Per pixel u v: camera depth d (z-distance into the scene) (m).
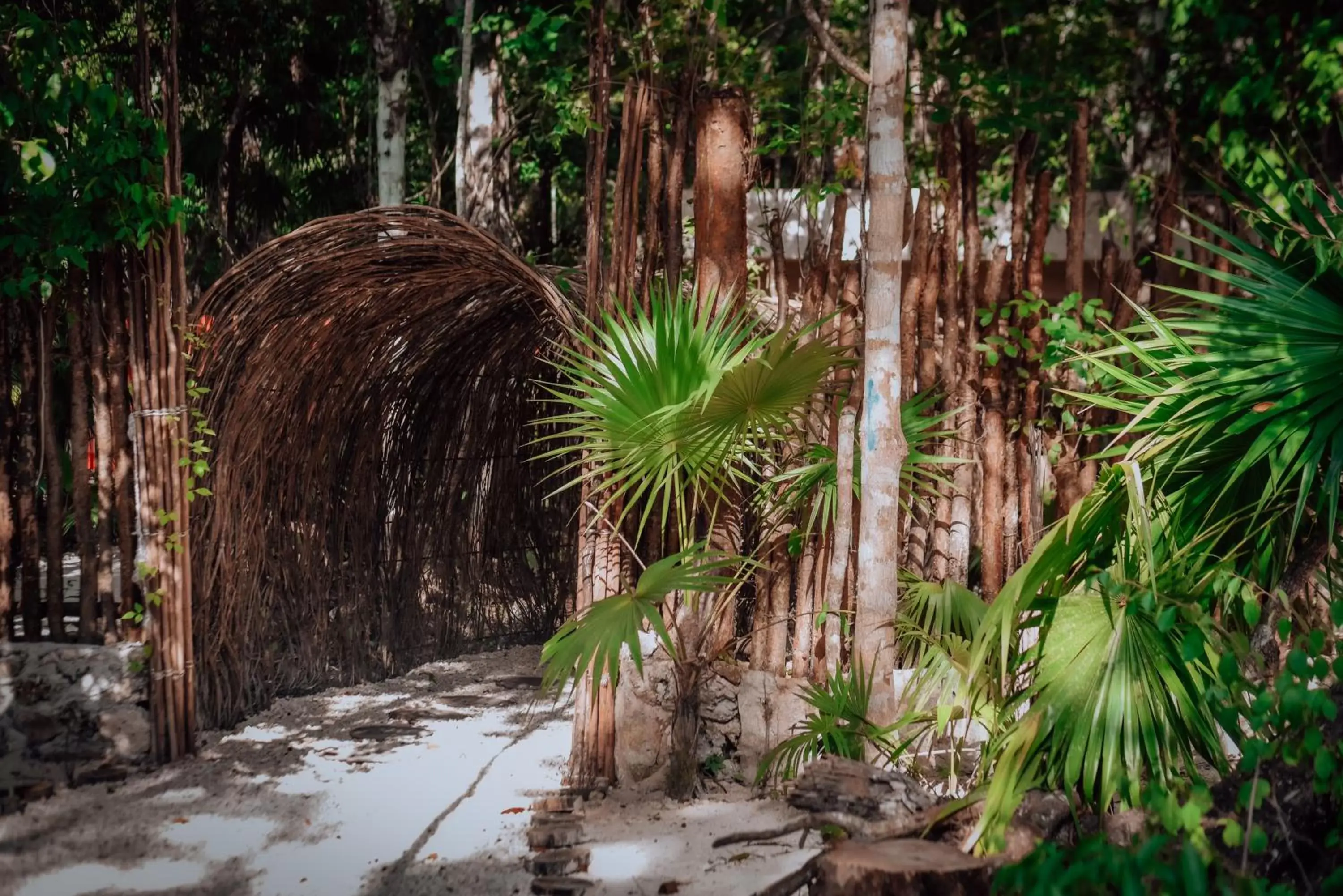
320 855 4.39
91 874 4.17
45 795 5.03
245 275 5.88
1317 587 4.34
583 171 15.91
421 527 7.84
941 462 4.86
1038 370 5.45
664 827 4.68
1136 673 3.39
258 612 6.61
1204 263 5.92
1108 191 11.09
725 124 5.40
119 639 5.68
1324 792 3.11
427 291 6.75
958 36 9.96
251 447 6.38
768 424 4.77
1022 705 4.36
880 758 4.44
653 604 4.58
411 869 4.25
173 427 5.59
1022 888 3.01
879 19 4.42
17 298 5.32
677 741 5.05
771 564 5.33
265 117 16.38
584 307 6.09
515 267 5.45
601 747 5.22
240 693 6.36
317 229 5.74
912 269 5.38
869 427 4.43
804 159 6.84
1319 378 3.35
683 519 4.93
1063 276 9.34
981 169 10.84
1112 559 3.87
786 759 5.07
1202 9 8.51
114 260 5.56
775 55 9.68
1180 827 3.06
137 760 5.58
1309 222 3.60
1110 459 5.34
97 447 5.64
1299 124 8.10
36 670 5.55
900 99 4.40
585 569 5.35
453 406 7.84
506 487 8.35
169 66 5.54
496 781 5.35
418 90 16.23
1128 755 3.31
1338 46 7.63
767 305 5.98
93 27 6.26
